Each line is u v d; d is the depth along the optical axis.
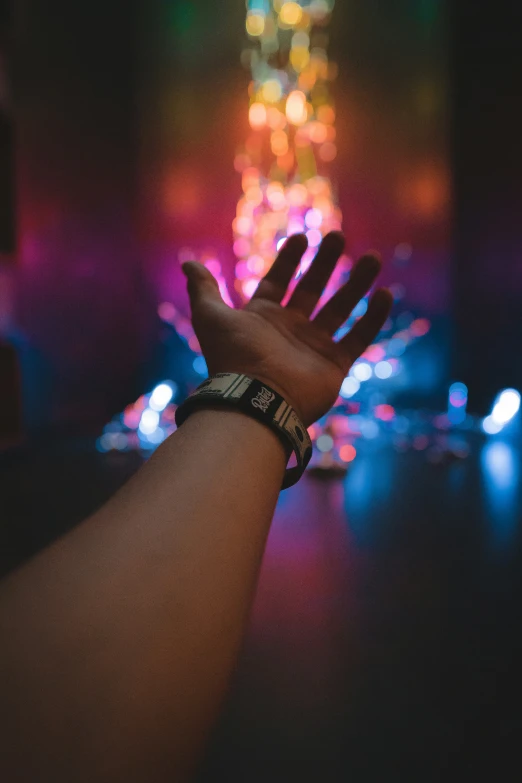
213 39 4.00
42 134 3.87
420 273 4.05
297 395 0.41
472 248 4.01
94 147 3.95
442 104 4.02
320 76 4.02
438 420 3.77
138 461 2.65
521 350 3.88
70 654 0.23
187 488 0.30
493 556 1.34
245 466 0.32
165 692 0.23
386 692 0.79
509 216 3.92
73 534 0.28
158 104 4.01
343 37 4.03
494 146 3.96
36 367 3.77
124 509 0.29
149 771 0.22
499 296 3.95
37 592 0.24
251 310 0.47
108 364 3.95
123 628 0.24
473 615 1.03
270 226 3.79
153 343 4.01
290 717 0.74
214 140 4.01
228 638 0.26
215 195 4.00
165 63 4.00
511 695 0.78
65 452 2.92
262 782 0.62
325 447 2.52
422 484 2.13
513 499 1.88
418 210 4.04
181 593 0.26
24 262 3.75
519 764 0.64
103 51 3.97
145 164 4.00
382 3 4.01
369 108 4.03
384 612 1.05
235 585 0.27
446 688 0.80
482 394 4.01
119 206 3.97
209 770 0.64
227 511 0.29
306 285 0.49
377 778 0.62
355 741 0.69
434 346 4.05
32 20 3.81
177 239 4.01
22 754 0.21
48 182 3.88
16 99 3.78
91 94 3.95
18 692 0.22
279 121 3.99
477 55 4.00
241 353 0.42
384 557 1.35
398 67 4.02
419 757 0.66
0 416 2.94
